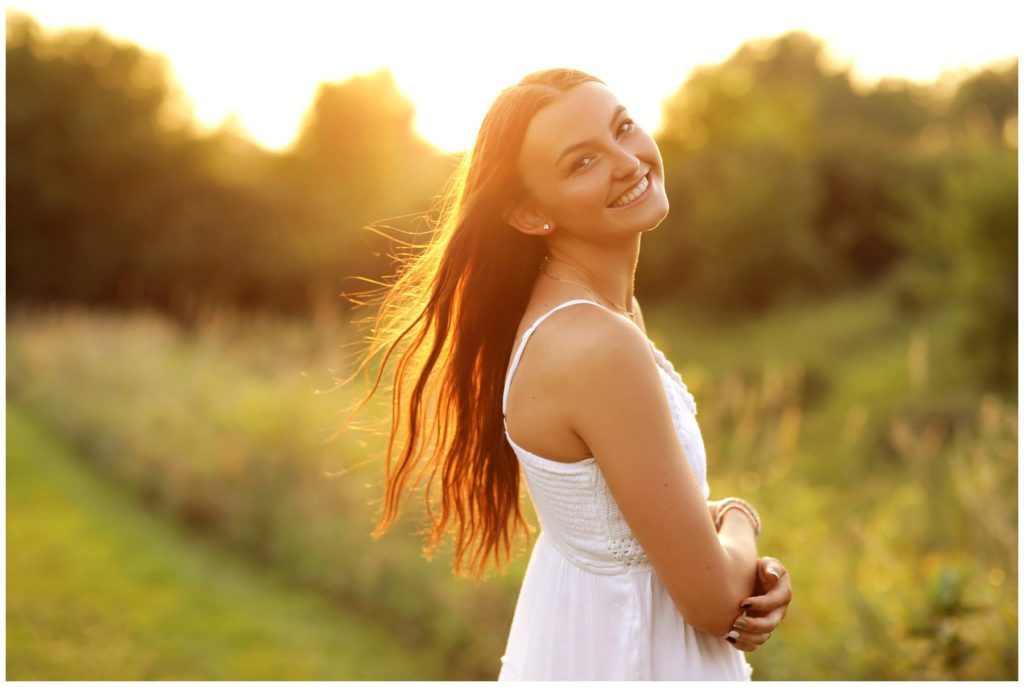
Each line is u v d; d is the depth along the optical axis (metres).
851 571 3.98
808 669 3.48
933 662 3.13
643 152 1.55
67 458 9.13
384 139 25.30
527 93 1.55
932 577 3.26
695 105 22.97
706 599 1.46
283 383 8.17
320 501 6.31
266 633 5.14
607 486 1.53
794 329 18.28
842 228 20.95
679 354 18.36
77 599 5.58
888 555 4.00
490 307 1.69
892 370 13.33
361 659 4.79
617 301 1.63
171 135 24.41
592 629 1.59
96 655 4.76
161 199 24.23
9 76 23.72
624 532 1.56
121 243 23.97
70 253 24.02
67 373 11.21
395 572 5.30
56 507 7.59
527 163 1.54
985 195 11.66
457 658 4.70
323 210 24.27
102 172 23.95
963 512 4.38
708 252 20.75
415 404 1.91
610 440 1.42
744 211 20.34
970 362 11.58
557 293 1.57
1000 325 11.49
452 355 1.79
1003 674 3.06
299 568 5.93
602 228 1.53
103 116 23.81
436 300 1.73
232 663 4.70
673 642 1.59
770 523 4.43
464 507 1.93
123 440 8.56
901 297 16.50
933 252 15.05
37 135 23.72
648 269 21.89
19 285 23.80
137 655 4.77
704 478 1.62
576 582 1.62
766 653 3.65
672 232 21.53
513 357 1.56
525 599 1.77
